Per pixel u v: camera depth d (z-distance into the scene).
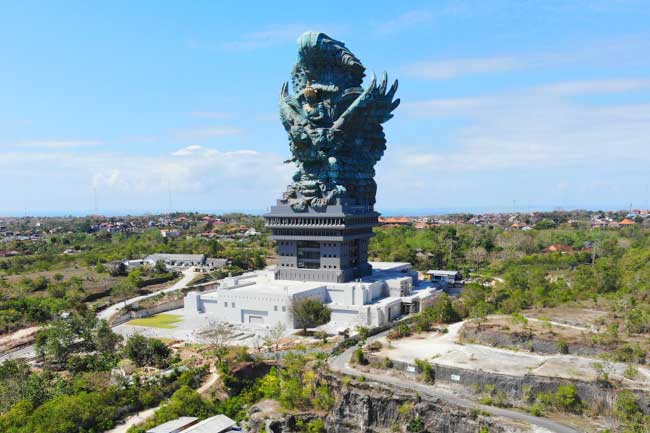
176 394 119.38
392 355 132.88
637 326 138.25
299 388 126.06
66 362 146.50
